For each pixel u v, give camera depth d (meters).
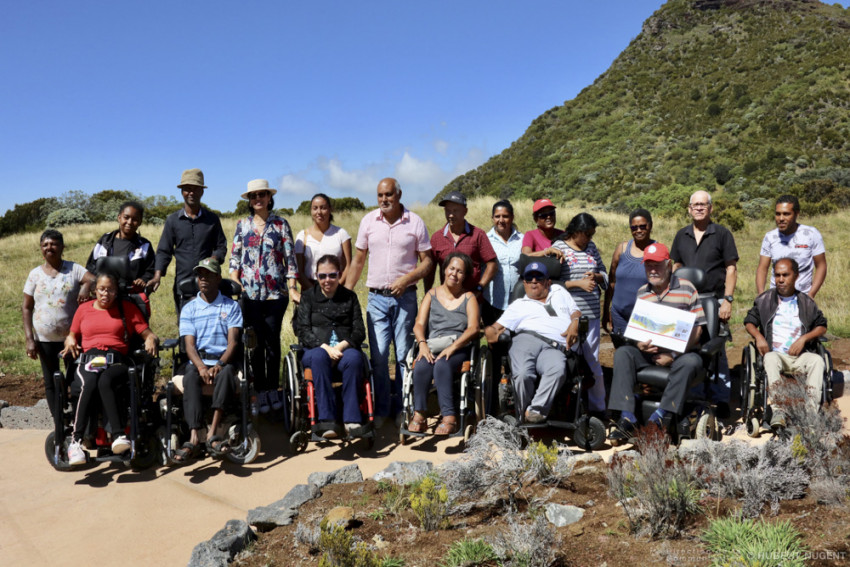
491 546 3.08
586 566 2.95
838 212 25.23
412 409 5.27
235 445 4.90
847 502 3.27
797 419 4.21
